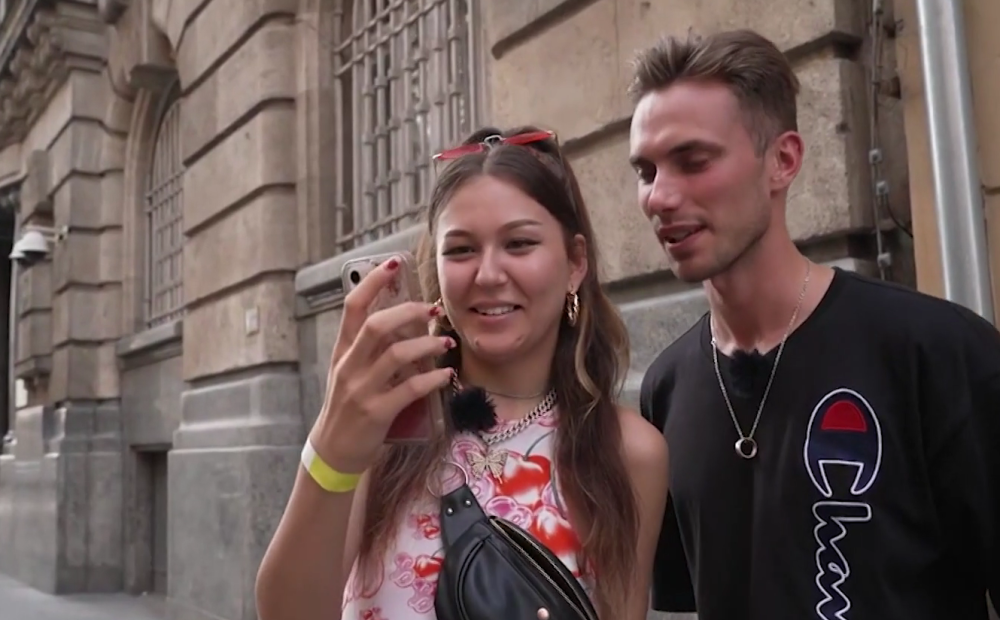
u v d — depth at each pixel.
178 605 6.38
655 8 3.09
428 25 4.93
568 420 1.47
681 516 1.74
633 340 3.11
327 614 1.25
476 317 1.40
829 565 1.45
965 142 2.13
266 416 5.62
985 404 1.39
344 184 5.77
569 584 1.30
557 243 1.43
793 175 1.60
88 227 9.35
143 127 9.12
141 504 8.91
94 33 9.41
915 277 2.42
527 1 3.66
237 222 6.11
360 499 1.39
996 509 1.39
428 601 1.31
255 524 5.44
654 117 1.56
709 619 1.64
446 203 1.42
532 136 1.51
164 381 8.14
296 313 5.72
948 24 2.16
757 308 1.61
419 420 1.27
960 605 1.48
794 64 2.65
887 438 1.44
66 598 8.53
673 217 1.54
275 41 5.86
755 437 1.59
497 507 1.38
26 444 10.16
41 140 10.59
